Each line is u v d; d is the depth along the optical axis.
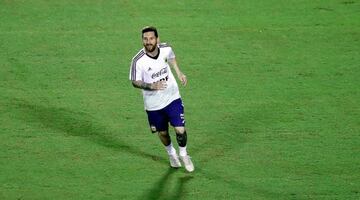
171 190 30.20
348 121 36.00
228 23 46.94
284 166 32.12
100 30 45.91
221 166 32.22
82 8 48.72
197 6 49.28
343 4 49.91
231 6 49.34
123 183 30.73
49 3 49.41
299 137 34.56
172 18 47.50
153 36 29.16
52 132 35.06
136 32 45.69
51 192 29.95
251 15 48.12
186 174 31.56
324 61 42.44
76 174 31.42
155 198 29.58
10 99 38.09
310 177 31.20
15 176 31.20
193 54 43.16
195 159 32.81
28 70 41.16
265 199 29.52
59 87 39.47
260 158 32.81
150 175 31.45
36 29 45.84
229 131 35.25
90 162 32.47
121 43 44.38
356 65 42.00
